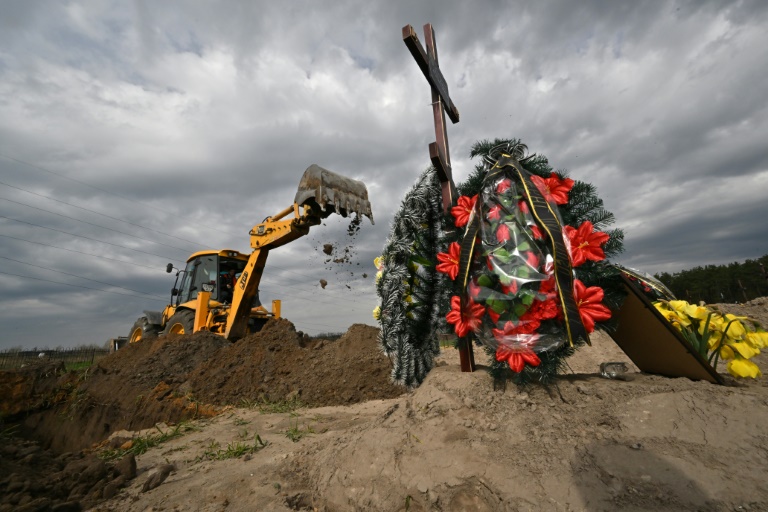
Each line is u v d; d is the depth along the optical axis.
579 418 2.26
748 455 1.81
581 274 2.44
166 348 10.70
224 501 2.94
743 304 7.91
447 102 3.40
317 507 2.62
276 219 11.49
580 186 2.77
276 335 10.58
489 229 2.40
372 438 2.74
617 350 6.52
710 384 2.36
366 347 9.03
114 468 3.88
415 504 2.18
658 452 1.92
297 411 6.77
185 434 5.63
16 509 2.97
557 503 1.85
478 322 2.40
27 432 8.60
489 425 2.39
